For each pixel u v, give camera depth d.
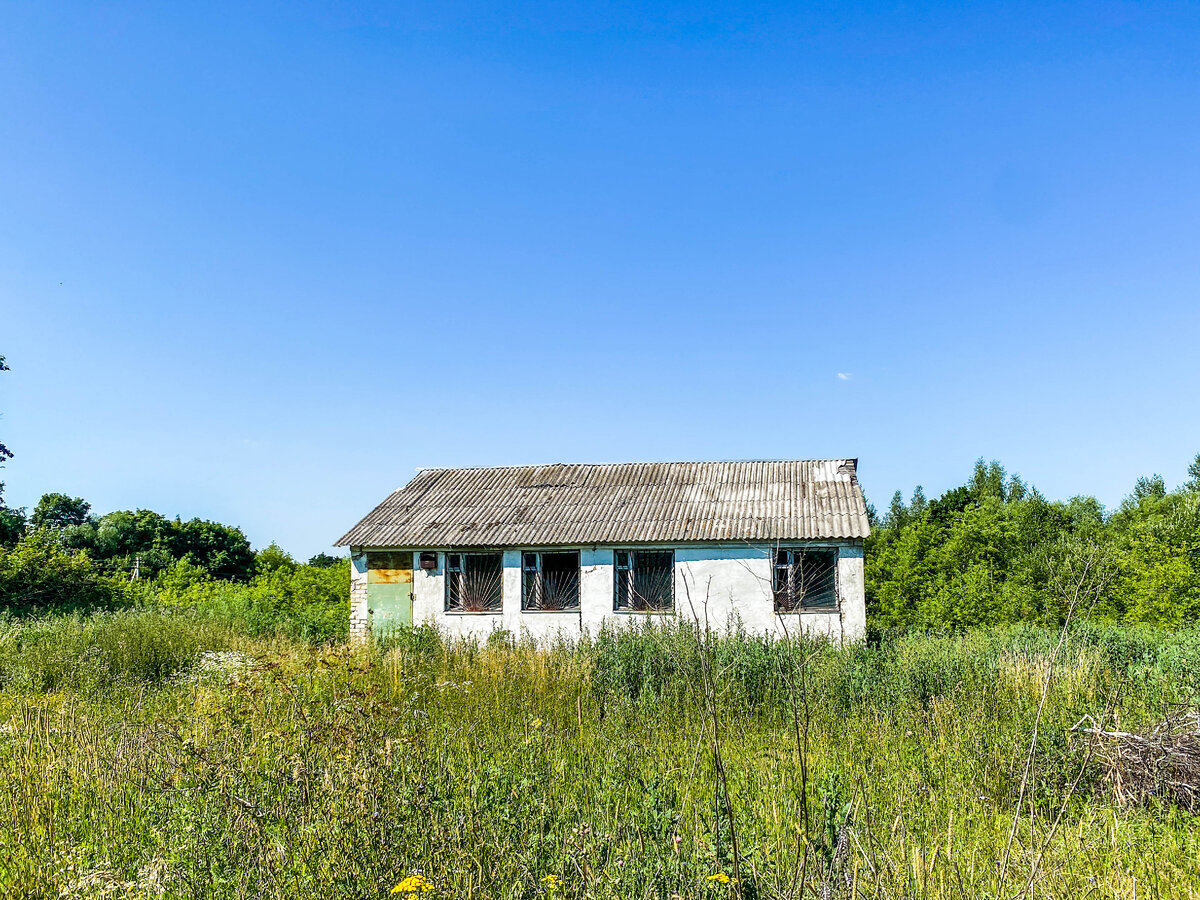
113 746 7.68
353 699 6.60
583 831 4.94
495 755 7.44
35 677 13.22
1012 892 4.60
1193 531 27.00
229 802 5.23
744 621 19.62
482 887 4.47
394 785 5.27
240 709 7.69
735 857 4.04
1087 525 32.88
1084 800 6.94
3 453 26.84
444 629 21.16
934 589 27.55
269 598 29.81
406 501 24.41
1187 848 5.77
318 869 4.48
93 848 5.57
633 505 22.34
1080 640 13.73
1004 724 8.73
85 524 41.22
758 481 22.81
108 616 20.48
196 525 43.50
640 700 10.91
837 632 19.02
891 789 7.04
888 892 4.28
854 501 20.80
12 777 6.73
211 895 4.55
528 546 21.16
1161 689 9.33
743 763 7.88
